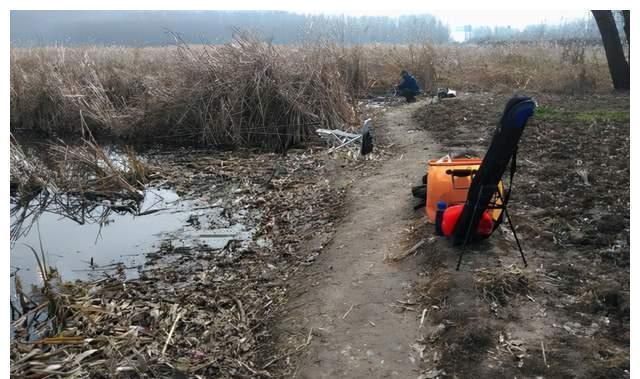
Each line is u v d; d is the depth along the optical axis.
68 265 6.13
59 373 3.77
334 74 12.95
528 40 23.56
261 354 4.06
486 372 3.45
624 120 10.03
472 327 3.81
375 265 5.09
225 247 6.21
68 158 9.39
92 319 4.63
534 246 5.02
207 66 12.48
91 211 8.02
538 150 8.19
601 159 7.54
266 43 12.61
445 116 11.48
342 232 5.98
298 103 11.47
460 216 4.79
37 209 8.18
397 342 3.92
